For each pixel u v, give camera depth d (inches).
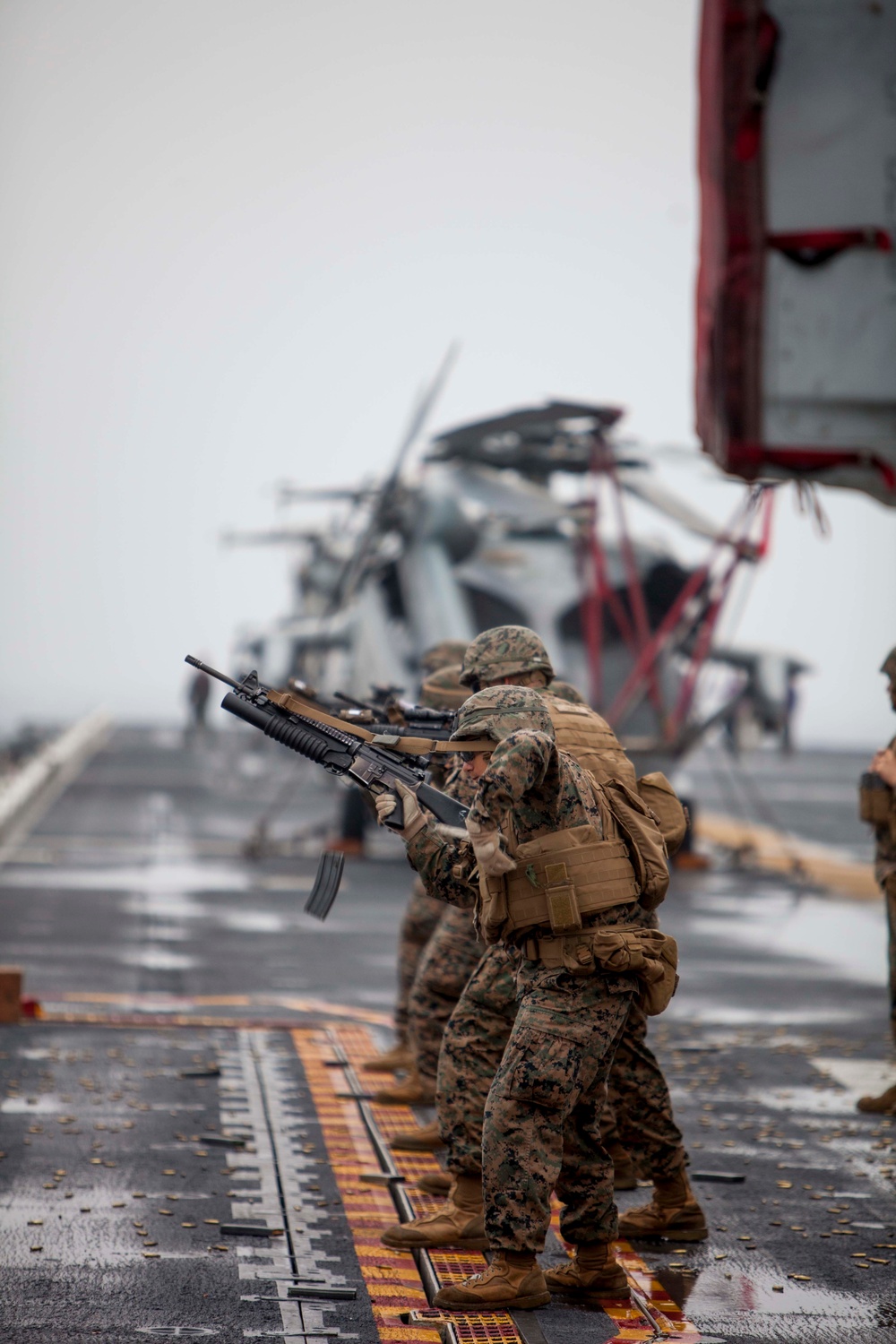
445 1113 819.4
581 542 3105.3
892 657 1109.7
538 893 692.1
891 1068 1323.8
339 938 2112.5
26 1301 706.8
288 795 4244.6
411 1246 799.7
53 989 1635.1
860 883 2940.5
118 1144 998.4
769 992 1753.2
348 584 3324.3
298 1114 1099.3
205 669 767.7
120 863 2994.6
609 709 3117.6
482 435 3056.1
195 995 1640.0
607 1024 700.0
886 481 987.3
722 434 993.5
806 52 980.6
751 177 979.9
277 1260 779.4
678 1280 769.6
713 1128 1099.9
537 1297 713.0
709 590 2987.2
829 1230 859.4
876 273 978.1
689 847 3228.3
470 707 729.0
